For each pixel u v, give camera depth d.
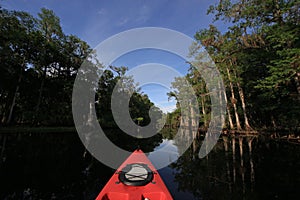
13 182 4.53
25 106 22.86
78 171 5.60
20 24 19.00
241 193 3.96
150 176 3.61
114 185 3.30
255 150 9.21
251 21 13.34
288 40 10.50
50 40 23.17
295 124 14.21
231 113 21.78
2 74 17.84
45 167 5.88
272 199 3.64
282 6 10.88
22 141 10.75
